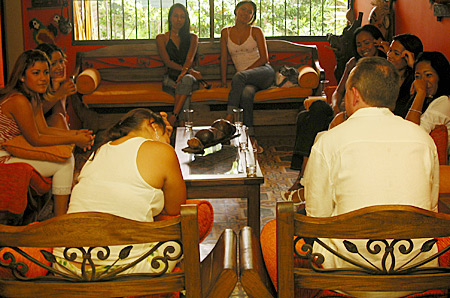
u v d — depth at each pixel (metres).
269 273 2.20
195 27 7.35
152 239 1.62
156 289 1.70
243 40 6.11
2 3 6.39
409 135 1.96
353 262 1.68
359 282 1.70
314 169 2.01
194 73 6.10
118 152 2.19
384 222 1.59
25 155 3.48
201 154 3.79
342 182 1.94
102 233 1.60
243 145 3.71
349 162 1.93
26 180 3.30
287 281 1.69
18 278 1.70
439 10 4.89
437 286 1.70
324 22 7.40
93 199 2.13
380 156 1.92
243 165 3.47
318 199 2.03
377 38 4.61
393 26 6.32
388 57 3.88
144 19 7.37
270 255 2.21
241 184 3.24
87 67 6.54
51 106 4.00
